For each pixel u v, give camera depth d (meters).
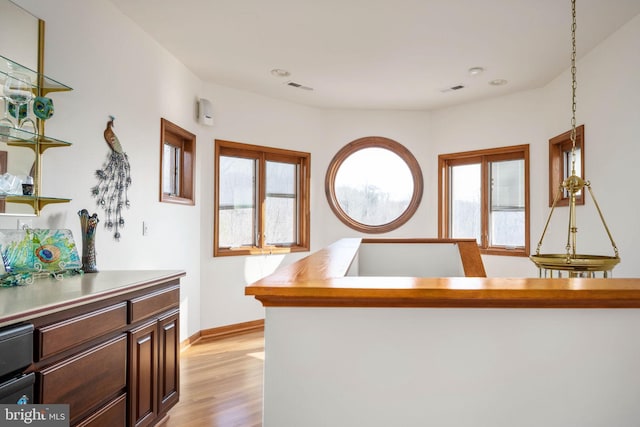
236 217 4.81
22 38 2.12
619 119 3.15
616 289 1.07
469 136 5.20
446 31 3.28
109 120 2.84
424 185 5.56
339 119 5.52
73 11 2.50
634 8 2.87
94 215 2.37
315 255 1.98
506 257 4.86
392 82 4.47
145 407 2.15
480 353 1.11
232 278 4.64
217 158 4.52
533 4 2.85
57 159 2.38
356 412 1.11
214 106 4.50
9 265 1.93
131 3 2.87
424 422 1.11
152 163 3.40
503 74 4.20
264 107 4.94
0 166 2.01
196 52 3.70
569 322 1.11
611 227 3.23
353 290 1.07
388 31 3.28
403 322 1.11
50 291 1.75
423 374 1.11
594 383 1.11
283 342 1.12
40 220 2.25
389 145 5.53
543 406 1.11
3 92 2.01
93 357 1.75
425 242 3.76
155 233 3.45
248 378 3.21
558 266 1.57
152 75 3.40
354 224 5.50
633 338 1.11
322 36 3.38
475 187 5.29
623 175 3.09
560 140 4.18
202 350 3.94
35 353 1.45
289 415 1.11
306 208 5.32
